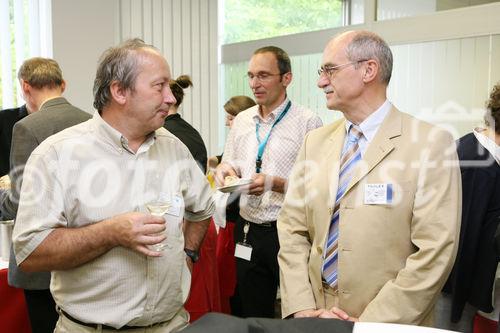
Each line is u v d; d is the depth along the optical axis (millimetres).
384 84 1628
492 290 1934
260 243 2496
